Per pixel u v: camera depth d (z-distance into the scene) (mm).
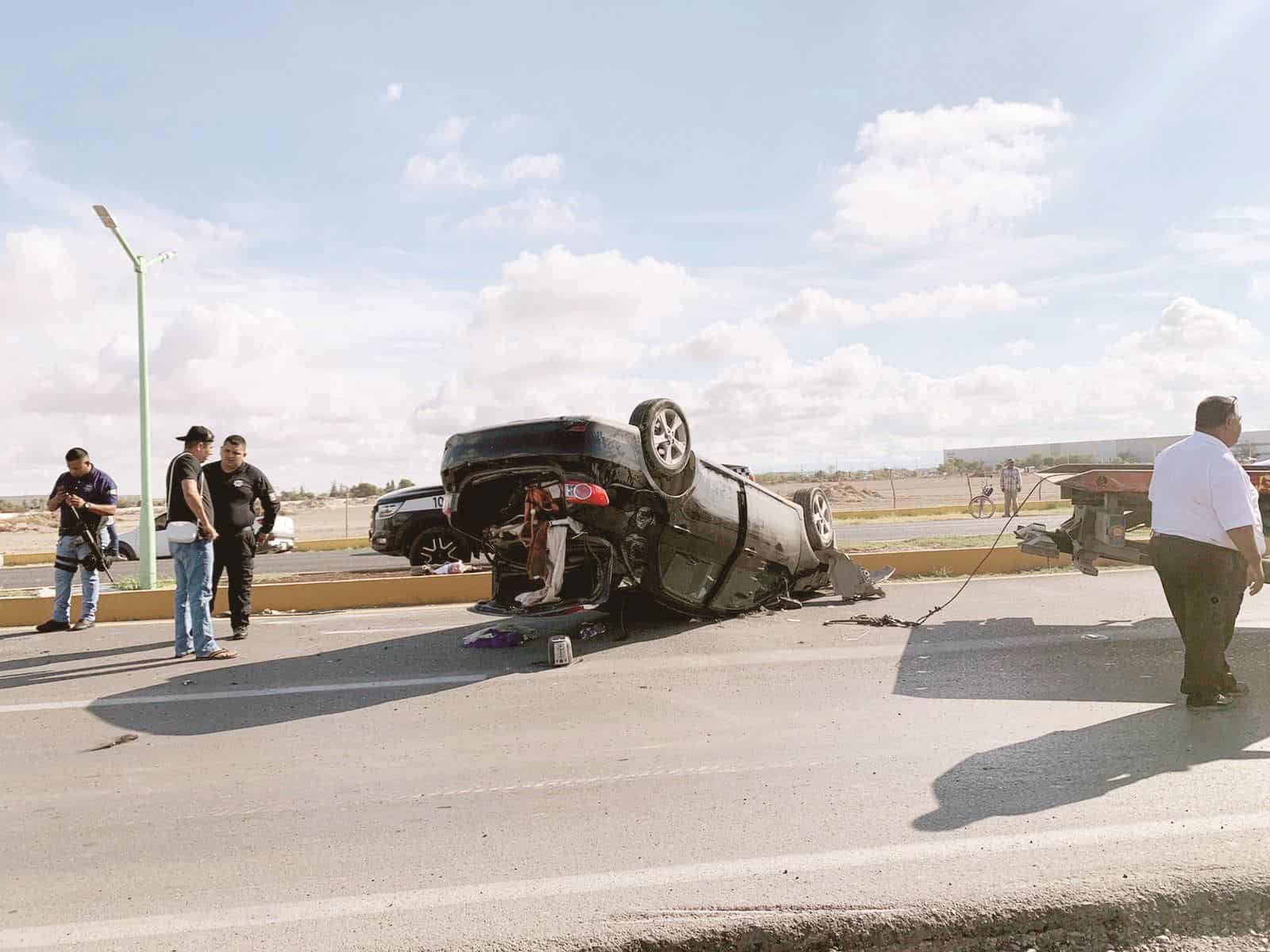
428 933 2447
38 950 2441
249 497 8203
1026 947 2424
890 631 7438
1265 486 7375
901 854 2848
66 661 7320
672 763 4023
